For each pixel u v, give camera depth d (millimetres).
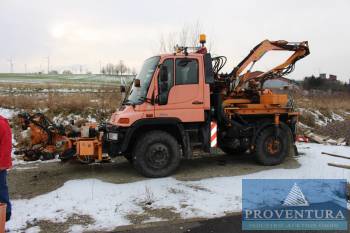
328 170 8977
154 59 8625
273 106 9742
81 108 14477
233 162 10023
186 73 8578
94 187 7586
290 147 9914
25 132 12055
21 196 7168
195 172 8883
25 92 17156
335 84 55375
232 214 6301
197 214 6277
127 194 7211
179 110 8523
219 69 9703
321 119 22234
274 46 10344
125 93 9430
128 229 5723
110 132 8438
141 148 8320
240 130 9609
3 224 4918
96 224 5891
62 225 5852
